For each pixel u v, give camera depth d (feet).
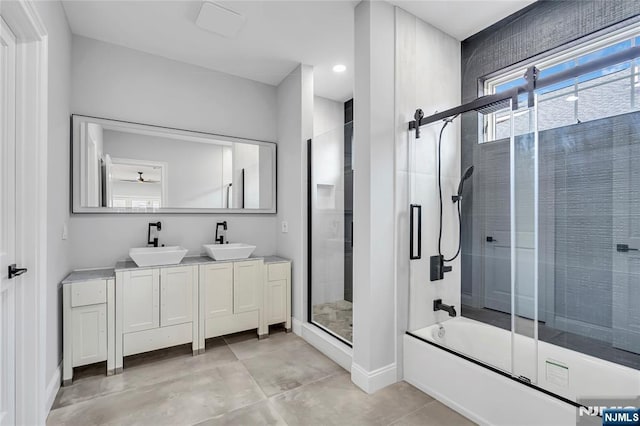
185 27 8.28
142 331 8.02
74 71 8.46
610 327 6.38
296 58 9.89
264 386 7.09
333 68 10.55
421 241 7.48
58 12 6.84
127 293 7.82
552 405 4.91
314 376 7.54
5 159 4.79
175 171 9.89
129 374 7.63
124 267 8.03
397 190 7.16
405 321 7.32
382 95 6.99
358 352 7.12
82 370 7.85
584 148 6.51
